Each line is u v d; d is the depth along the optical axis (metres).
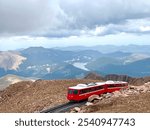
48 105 67.19
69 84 86.44
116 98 48.97
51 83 89.44
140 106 41.53
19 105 75.25
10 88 93.56
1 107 80.38
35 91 84.31
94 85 68.38
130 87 57.97
